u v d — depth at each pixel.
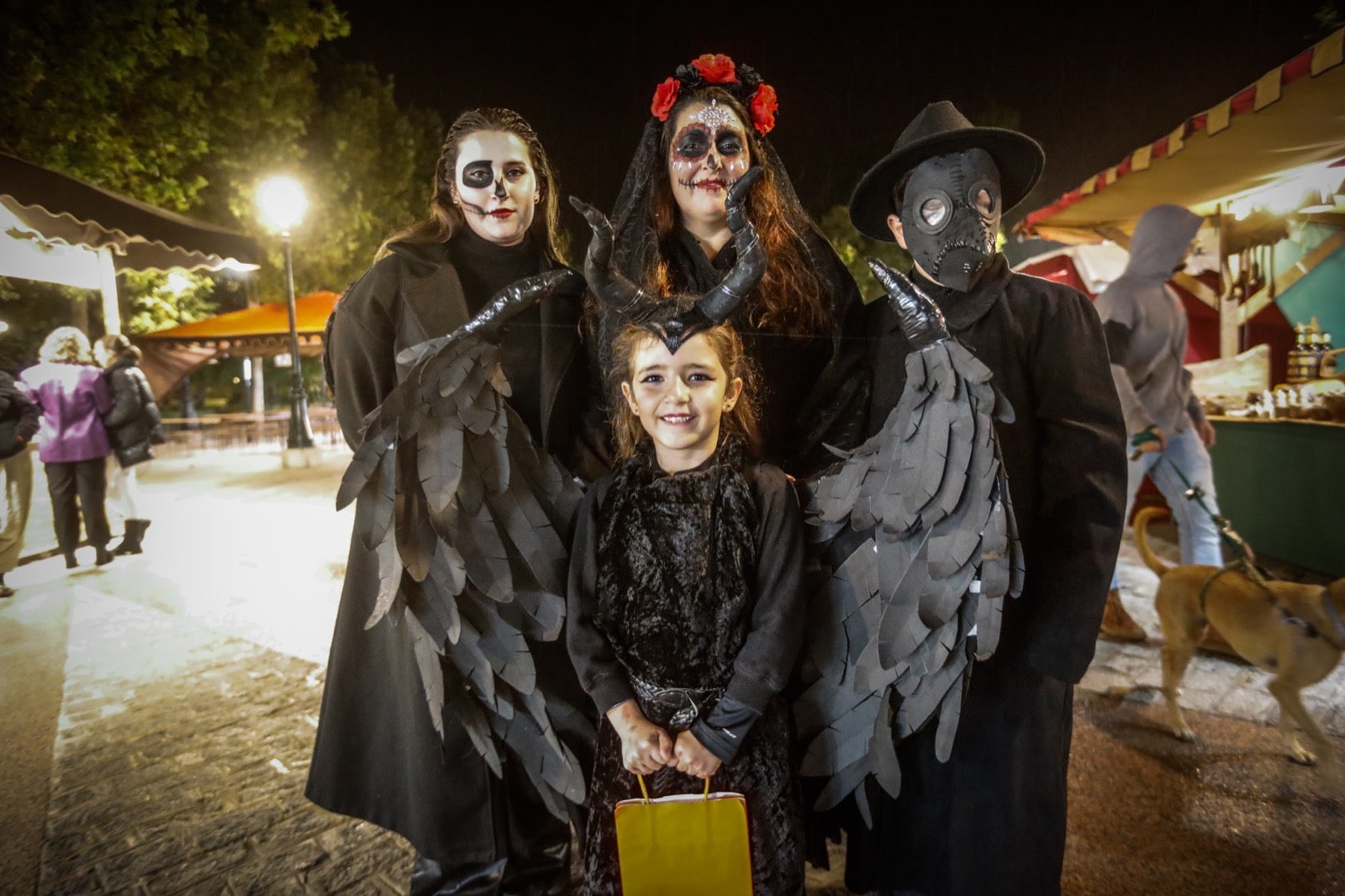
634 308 1.58
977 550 1.50
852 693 1.73
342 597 2.02
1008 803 1.66
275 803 2.54
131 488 5.88
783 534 1.61
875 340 1.87
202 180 9.39
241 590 4.92
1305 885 2.09
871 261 1.57
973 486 1.50
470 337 1.61
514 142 1.91
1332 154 4.84
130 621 4.38
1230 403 6.09
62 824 2.45
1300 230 6.22
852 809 1.86
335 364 1.90
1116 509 1.60
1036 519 1.69
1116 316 3.89
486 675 1.70
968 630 1.54
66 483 5.46
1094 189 5.77
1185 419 3.93
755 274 1.47
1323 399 5.07
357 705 2.02
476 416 1.63
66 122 7.53
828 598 1.75
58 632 4.21
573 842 2.36
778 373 1.93
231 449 14.55
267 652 3.86
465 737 1.83
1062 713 1.71
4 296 9.70
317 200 12.60
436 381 1.59
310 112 11.80
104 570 5.48
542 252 2.06
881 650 1.59
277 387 24.52
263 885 2.15
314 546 6.03
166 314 11.52
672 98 1.91
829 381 1.93
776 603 1.58
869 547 1.68
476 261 1.99
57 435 5.41
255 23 9.71
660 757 1.53
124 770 2.76
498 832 1.88
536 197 2.04
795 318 1.94
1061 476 1.63
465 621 1.69
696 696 1.58
